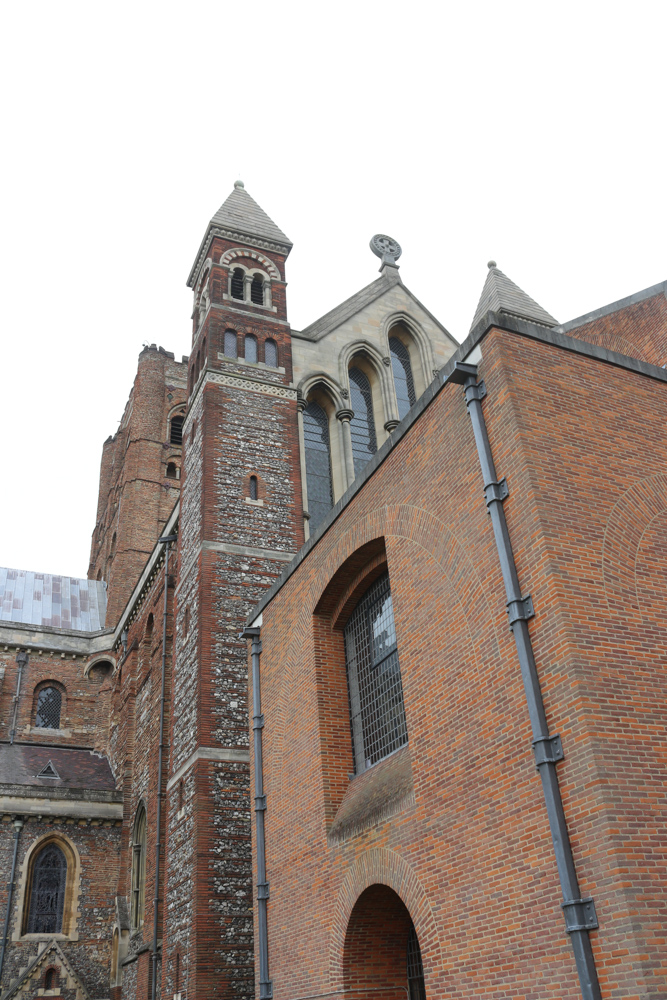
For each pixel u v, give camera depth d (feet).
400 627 47.19
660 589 38.37
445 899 39.09
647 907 29.37
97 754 140.56
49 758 133.18
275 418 100.68
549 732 34.24
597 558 37.47
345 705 57.77
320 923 51.24
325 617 60.18
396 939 49.37
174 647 96.68
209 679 81.35
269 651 66.80
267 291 110.73
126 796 119.34
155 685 111.96
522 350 42.52
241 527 91.50
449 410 45.85
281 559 91.25
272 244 115.24
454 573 42.88
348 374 111.14
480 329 43.42
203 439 96.43
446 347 118.42
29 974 102.53
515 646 37.14
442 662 42.60
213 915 71.00
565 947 31.37
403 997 48.26
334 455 104.78
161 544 116.06
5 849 109.19
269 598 68.33
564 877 31.42
